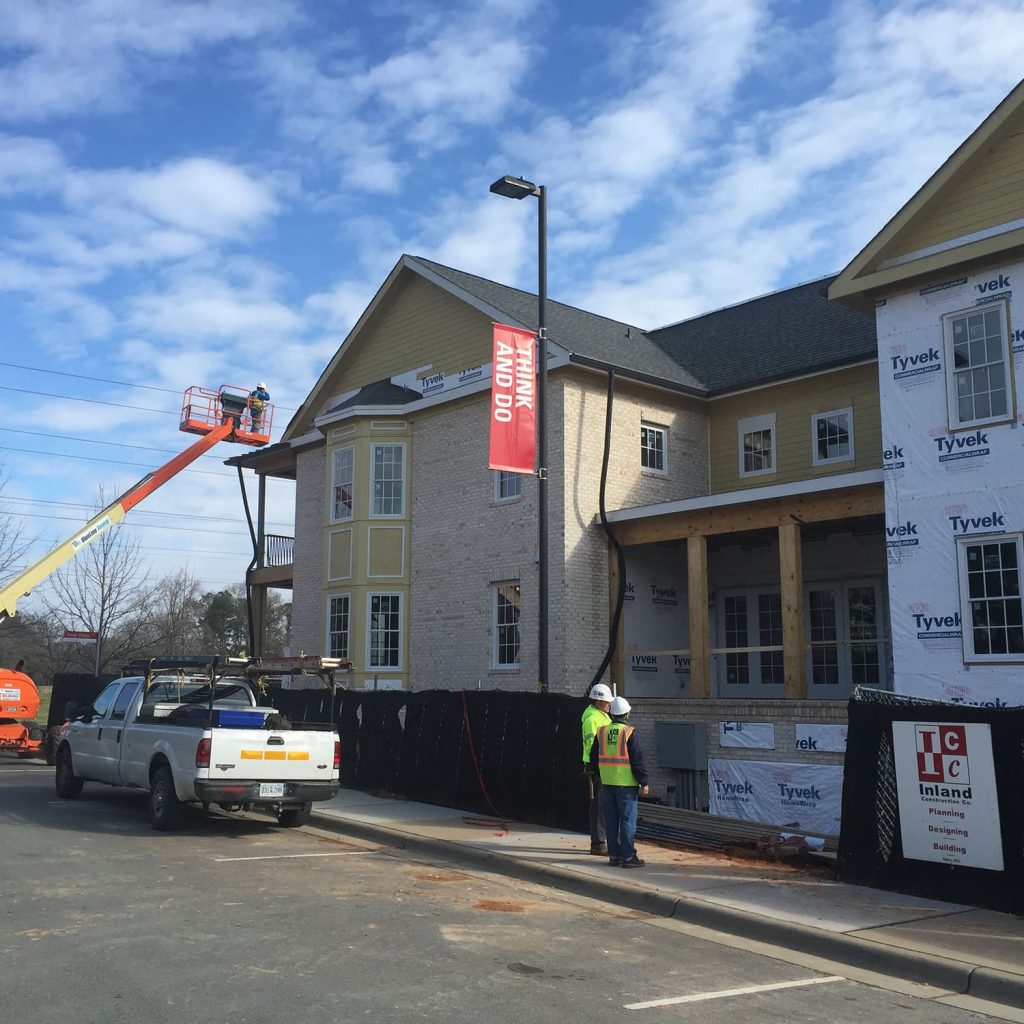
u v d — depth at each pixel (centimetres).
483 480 1995
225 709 1302
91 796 1552
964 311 1368
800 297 2317
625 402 1934
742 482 2009
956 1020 611
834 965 727
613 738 1016
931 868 880
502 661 1912
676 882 932
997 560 1305
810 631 1942
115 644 3891
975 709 874
